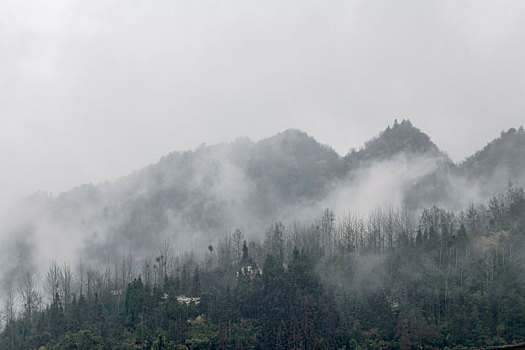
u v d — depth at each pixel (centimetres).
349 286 16512
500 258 16600
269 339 14188
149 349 14188
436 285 15900
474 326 14425
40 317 16188
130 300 15412
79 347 13875
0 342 14800
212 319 15262
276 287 15338
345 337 14450
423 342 14225
